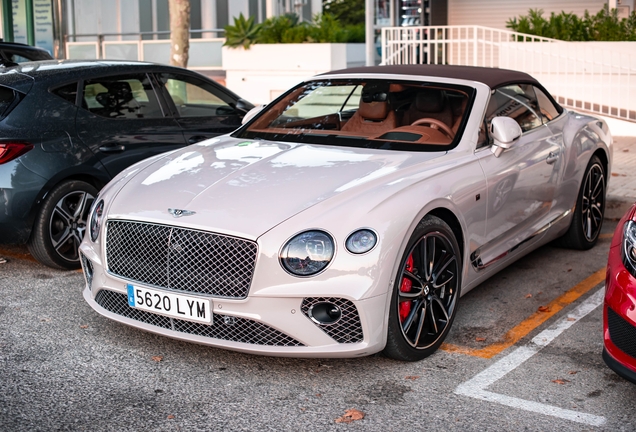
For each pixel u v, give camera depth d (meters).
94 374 4.01
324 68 14.81
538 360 4.21
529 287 5.51
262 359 4.20
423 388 3.85
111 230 4.16
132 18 19.19
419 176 4.25
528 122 5.53
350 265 3.71
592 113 12.55
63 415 3.55
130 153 6.07
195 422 3.50
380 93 5.19
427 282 4.14
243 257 3.74
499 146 4.88
